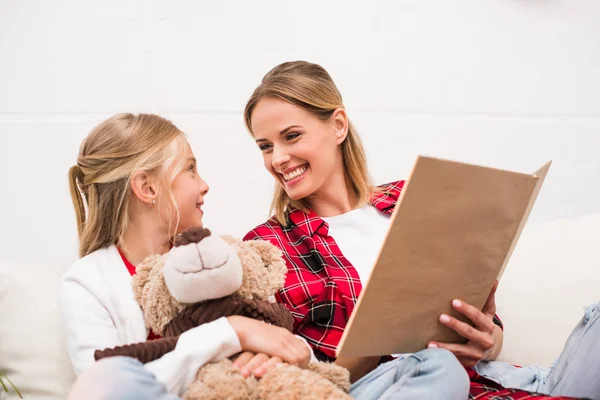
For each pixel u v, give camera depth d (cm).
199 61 172
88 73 168
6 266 134
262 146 135
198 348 96
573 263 148
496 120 183
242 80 174
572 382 106
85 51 168
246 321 102
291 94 130
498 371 122
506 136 183
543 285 145
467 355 107
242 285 107
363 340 97
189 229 104
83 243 126
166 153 124
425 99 181
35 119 165
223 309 104
